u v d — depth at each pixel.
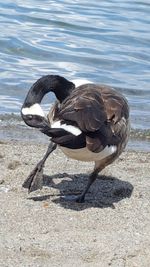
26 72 18.00
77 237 8.31
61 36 21.56
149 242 8.27
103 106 9.18
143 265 7.62
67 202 9.66
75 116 8.63
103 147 8.68
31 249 7.85
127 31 22.72
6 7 24.53
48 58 19.47
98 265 7.57
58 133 8.50
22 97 16.31
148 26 23.59
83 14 24.38
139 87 17.66
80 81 10.36
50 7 24.98
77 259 7.69
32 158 11.67
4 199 9.52
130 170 11.49
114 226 8.81
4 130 14.04
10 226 8.56
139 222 9.01
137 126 14.89
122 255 7.83
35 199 9.67
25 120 9.16
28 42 20.36
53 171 11.09
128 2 27.14
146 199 9.98
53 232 8.45
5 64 18.62
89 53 20.09
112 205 9.66
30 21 22.89
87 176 10.97
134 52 20.64
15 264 7.48
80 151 8.97
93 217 9.09
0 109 15.44
